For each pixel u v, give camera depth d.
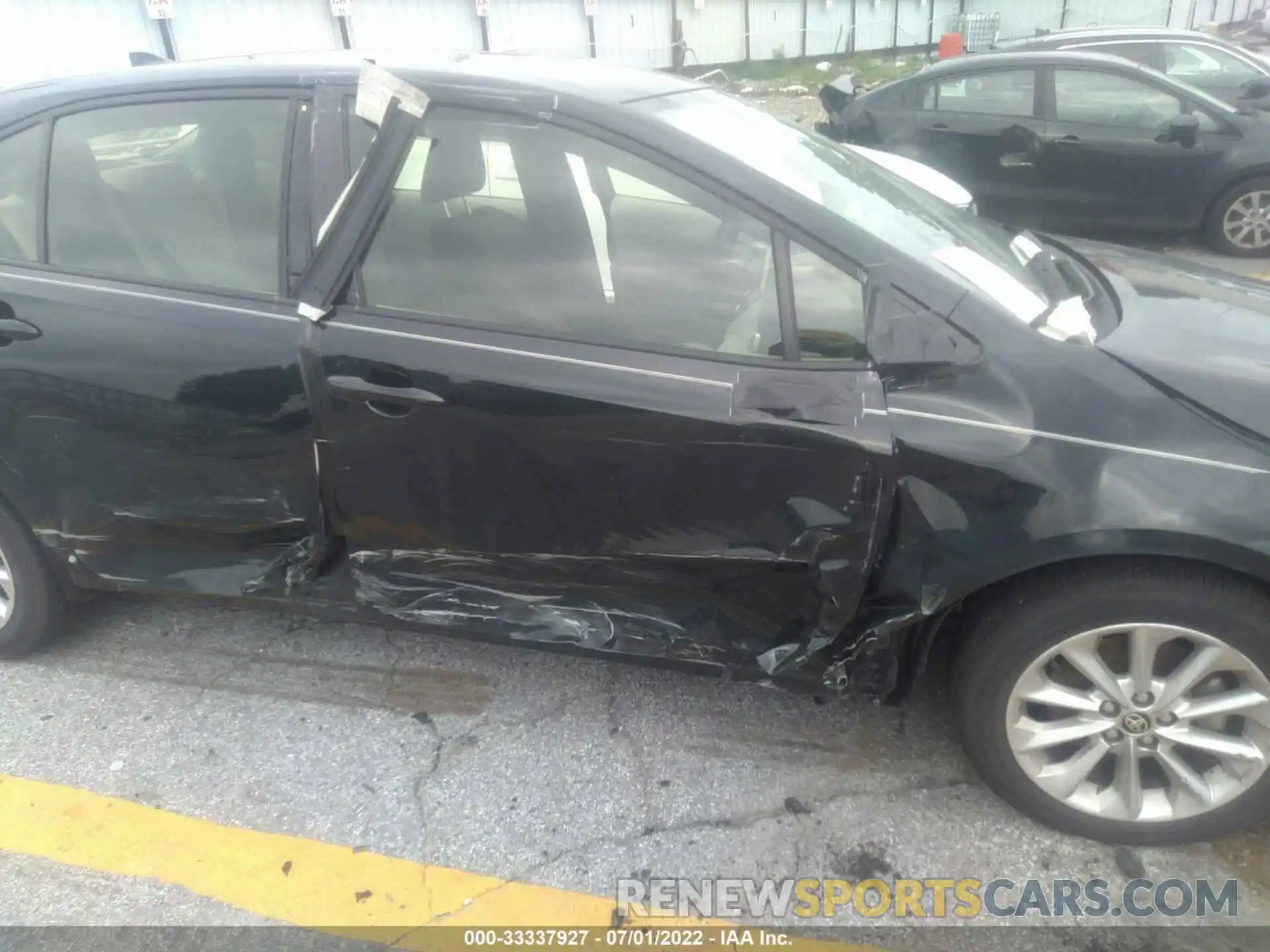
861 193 2.58
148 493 2.72
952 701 2.40
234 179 2.58
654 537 2.37
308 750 2.76
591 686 2.98
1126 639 2.22
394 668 3.10
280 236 2.53
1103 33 8.21
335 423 2.46
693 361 2.27
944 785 2.56
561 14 21.47
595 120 2.38
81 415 2.67
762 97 18.67
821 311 2.23
